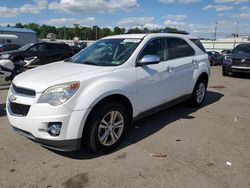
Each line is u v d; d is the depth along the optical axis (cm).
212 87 994
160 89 509
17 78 424
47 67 468
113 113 412
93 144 392
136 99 454
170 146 441
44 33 11112
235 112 642
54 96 362
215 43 5053
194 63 618
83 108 371
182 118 585
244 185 335
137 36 515
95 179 346
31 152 415
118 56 469
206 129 521
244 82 1124
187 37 631
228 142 460
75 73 405
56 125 363
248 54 1252
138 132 500
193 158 401
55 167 373
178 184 336
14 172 360
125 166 377
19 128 388
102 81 399
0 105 679
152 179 346
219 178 349
